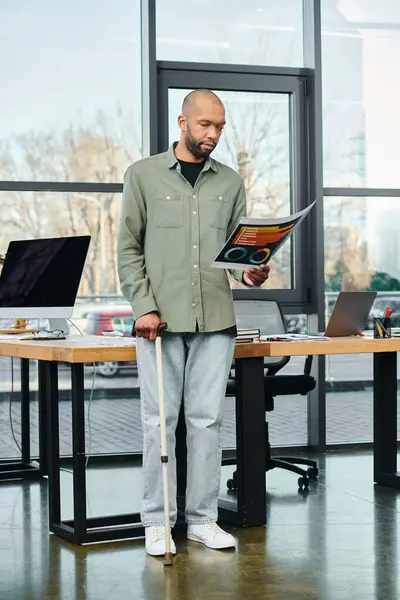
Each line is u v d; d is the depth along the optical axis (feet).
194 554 12.13
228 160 20.89
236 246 11.27
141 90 20.34
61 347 12.51
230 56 20.76
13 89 19.71
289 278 21.07
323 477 17.78
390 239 21.50
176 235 12.17
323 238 20.92
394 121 21.50
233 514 13.80
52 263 15.28
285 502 15.44
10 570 11.57
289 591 10.55
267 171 21.06
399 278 21.52
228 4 20.74
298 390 17.24
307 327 21.27
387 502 15.38
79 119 20.04
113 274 20.24
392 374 16.96
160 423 11.79
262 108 21.02
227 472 18.83
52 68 19.90
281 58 21.08
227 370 12.48
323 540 12.85
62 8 19.94
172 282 12.15
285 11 21.07
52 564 11.80
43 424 18.01
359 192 21.25
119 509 15.12
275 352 13.69
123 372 20.29
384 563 11.69
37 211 19.81
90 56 20.11
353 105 21.33
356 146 21.33
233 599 10.29
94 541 12.80
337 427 21.29
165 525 11.78
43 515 14.70
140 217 12.39
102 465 19.56
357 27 21.34
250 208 20.97
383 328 15.47
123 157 20.27
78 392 12.62
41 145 19.85
